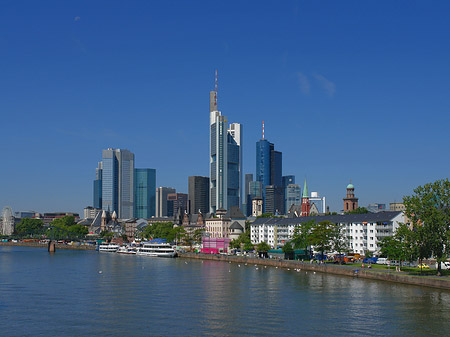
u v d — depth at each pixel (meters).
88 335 96.88
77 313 116.12
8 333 98.69
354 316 110.88
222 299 133.00
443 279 146.62
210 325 103.75
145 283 167.50
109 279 179.88
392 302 126.25
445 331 98.62
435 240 155.50
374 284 159.75
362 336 95.38
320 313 114.00
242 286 158.00
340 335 95.94
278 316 111.50
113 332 98.88
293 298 133.62
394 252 175.00
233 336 95.44
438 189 162.00
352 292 142.88
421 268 167.38
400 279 159.62
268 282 167.75
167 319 109.31
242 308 120.50
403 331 98.62
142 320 108.50
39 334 97.88
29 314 115.38
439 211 158.62
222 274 195.88
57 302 130.25
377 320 107.06
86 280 177.12
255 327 101.94
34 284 166.62
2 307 123.69
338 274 190.25
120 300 132.62
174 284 164.12
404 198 165.75
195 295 140.00
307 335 95.88
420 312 114.19
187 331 99.12
